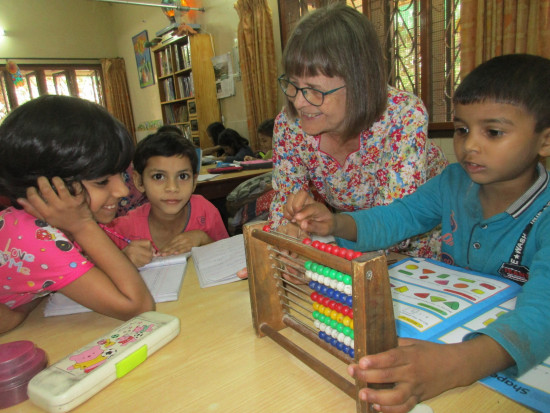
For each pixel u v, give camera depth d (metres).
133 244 1.23
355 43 0.94
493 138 0.75
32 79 8.17
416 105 1.10
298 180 1.39
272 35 4.75
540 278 0.67
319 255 0.57
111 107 9.03
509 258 0.89
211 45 5.92
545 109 0.72
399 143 1.12
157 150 1.57
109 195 0.94
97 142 0.85
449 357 0.52
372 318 0.51
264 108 5.01
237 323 0.83
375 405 0.51
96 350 0.69
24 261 0.85
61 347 0.79
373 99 1.00
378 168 1.22
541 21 2.40
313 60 0.93
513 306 0.74
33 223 0.88
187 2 5.86
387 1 3.39
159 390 0.63
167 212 1.65
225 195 3.04
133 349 0.69
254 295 0.75
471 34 2.74
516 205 0.86
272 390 0.61
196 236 1.61
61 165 0.83
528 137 0.73
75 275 0.86
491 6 2.62
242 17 4.96
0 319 0.86
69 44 8.49
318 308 0.72
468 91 0.76
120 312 0.86
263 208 2.62
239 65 5.51
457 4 2.99
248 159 4.17
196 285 1.05
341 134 1.09
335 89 0.97
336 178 1.31
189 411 0.58
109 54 9.00
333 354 0.67
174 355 0.73
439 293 0.80
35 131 0.80
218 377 0.66
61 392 0.59
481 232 0.95
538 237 0.84
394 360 0.49
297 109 1.05
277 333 0.74
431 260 1.00
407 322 0.70
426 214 1.10
